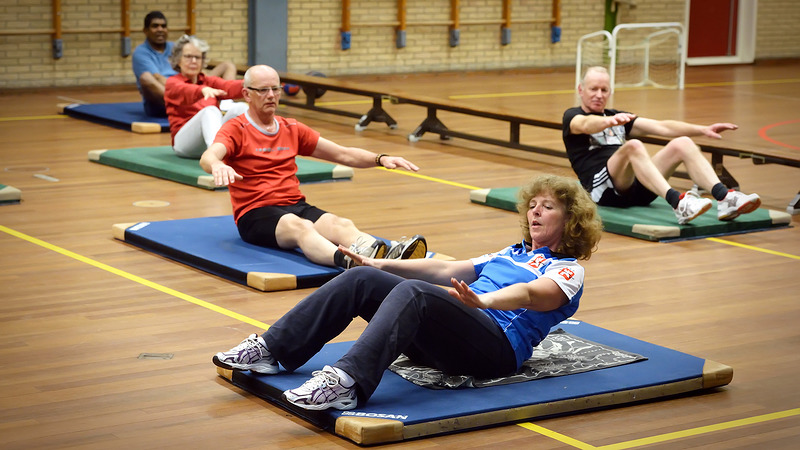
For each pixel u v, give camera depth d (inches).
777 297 186.9
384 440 118.5
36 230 227.9
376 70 586.6
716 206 257.3
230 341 157.1
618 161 241.3
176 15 522.9
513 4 620.7
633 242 227.6
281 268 189.9
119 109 413.4
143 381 139.7
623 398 132.3
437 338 126.8
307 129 209.2
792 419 130.1
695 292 189.2
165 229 220.2
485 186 291.0
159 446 118.2
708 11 681.6
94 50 503.8
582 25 648.4
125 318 167.8
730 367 141.5
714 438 123.3
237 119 203.5
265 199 203.3
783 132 407.8
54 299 177.5
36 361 146.8
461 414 122.5
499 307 121.3
